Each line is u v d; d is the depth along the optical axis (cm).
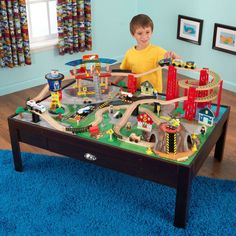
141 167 229
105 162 240
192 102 249
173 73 260
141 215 244
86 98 280
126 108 265
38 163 294
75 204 254
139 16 285
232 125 344
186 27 427
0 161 297
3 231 235
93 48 459
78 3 411
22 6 376
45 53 422
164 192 263
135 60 297
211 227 235
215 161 296
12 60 395
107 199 257
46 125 255
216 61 416
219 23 397
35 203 255
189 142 235
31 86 425
